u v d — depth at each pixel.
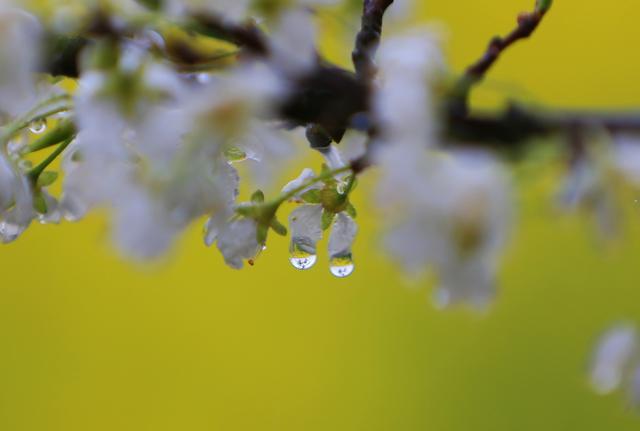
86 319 0.71
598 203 0.36
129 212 0.38
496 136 0.38
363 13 0.41
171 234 0.38
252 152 0.40
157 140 0.38
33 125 0.42
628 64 0.73
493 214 0.36
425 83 0.37
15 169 0.41
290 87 0.39
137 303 0.71
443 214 0.36
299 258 0.42
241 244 0.41
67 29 0.38
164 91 0.38
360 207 0.63
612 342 0.40
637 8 0.73
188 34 0.39
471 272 0.37
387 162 0.36
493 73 0.74
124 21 0.38
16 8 0.37
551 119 0.38
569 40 0.74
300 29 0.38
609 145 0.37
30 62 0.37
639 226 0.37
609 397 0.65
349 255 0.42
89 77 0.38
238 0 0.38
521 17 0.41
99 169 0.39
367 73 0.39
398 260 0.37
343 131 0.41
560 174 0.37
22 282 0.71
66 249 0.71
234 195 0.40
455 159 0.37
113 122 0.38
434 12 0.73
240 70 0.38
